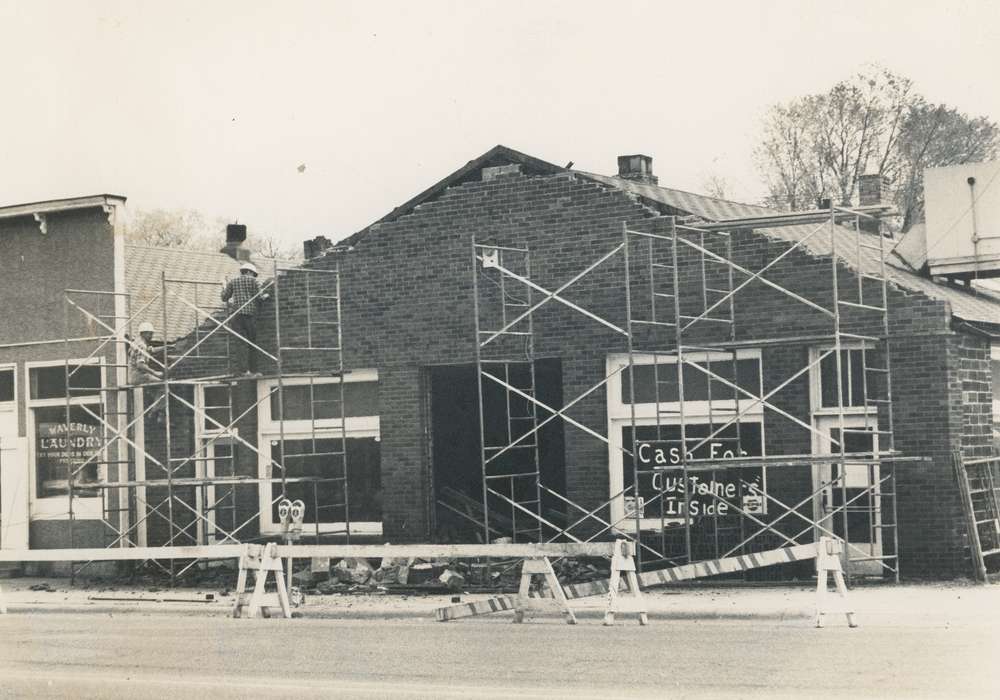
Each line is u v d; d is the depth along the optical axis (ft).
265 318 70.28
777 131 137.69
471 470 72.13
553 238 63.10
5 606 57.77
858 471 56.90
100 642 44.62
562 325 62.69
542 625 46.39
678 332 54.85
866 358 56.65
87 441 73.26
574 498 62.13
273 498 70.18
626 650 38.34
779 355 58.03
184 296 83.97
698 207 68.59
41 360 74.38
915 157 129.90
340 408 68.74
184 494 71.61
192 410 71.92
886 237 82.69
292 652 40.42
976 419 56.70
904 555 55.16
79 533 72.74
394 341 66.74
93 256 73.36
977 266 63.26
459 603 53.26
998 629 41.16
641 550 60.49
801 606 47.06
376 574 61.52
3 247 75.87
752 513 58.65
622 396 61.46
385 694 31.86
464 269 65.21
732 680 32.30
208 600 57.21
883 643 38.27
